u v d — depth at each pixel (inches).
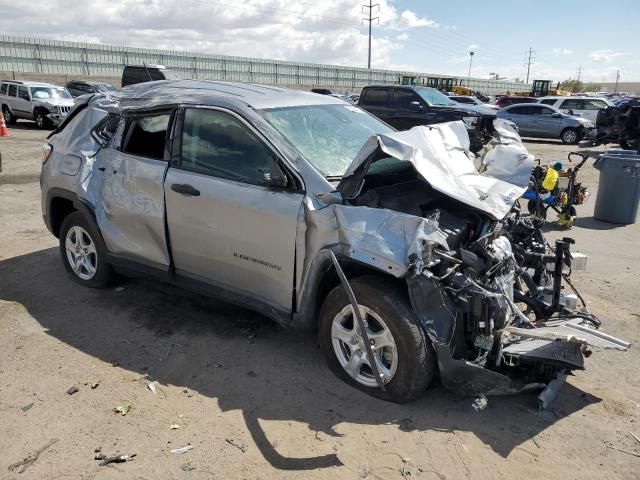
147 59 1779.0
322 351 142.0
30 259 229.5
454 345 123.3
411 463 112.0
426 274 121.0
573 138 862.5
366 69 2420.0
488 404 132.0
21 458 111.9
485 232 141.2
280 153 141.3
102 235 183.2
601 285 219.0
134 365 148.1
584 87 4397.1
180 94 172.1
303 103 169.5
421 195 147.5
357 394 135.1
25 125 903.7
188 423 123.9
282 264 140.0
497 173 173.2
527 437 120.8
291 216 135.5
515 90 2800.2
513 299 148.5
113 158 180.1
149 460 111.8
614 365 153.6
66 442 116.9
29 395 133.3
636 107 690.8
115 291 195.6
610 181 323.3
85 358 151.2
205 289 160.9
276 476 108.1
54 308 182.1
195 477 107.5
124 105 185.5
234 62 1993.1
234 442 117.7
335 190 134.1
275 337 164.1
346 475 108.6
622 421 127.3
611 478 109.0
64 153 195.9
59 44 1572.3
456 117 592.4
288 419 125.6
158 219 164.7
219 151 153.6
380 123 187.2
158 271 170.9
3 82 910.4
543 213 306.0
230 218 147.2
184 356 152.8
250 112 150.4
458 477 108.6
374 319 130.5
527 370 137.9
